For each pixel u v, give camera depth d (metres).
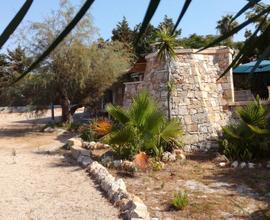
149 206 7.95
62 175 11.11
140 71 24.30
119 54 24.64
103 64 23.31
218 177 10.57
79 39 22.27
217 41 0.88
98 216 7.37
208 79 15.61
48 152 15.62
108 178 9.79
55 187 9.71
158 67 15.41
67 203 8.28
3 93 22.73
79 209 7.84
